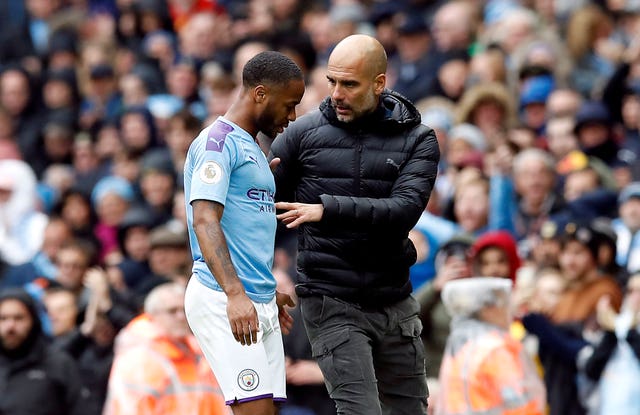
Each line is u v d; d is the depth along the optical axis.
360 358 26.09
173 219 49.31
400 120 26.25
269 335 25.33
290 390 37.19
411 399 27.16
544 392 32.34
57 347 39.50
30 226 52.84
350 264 26.25
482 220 41.69
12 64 64.44
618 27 55.62
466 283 32.69
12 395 38.00
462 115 48.09
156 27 65.31
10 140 60.69
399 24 56.12
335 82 25.89
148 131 55.50
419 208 25.94
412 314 26.97
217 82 54.16
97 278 40.53
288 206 25.38
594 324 37.09
